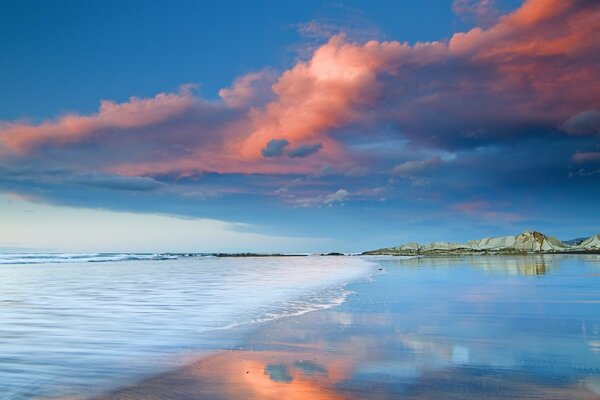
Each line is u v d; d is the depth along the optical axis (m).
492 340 9.09
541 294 17.36
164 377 6.64
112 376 6.70
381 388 6.06
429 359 7.61
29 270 41.91
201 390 6.02
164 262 74.06
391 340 9.20
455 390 5.95
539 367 7.04
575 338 9.23
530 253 101.12
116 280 27.91
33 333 10.11
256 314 12.95
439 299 16.20
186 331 10.30
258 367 7.18
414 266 45.00
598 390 5.91
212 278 29.97
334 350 8.37
